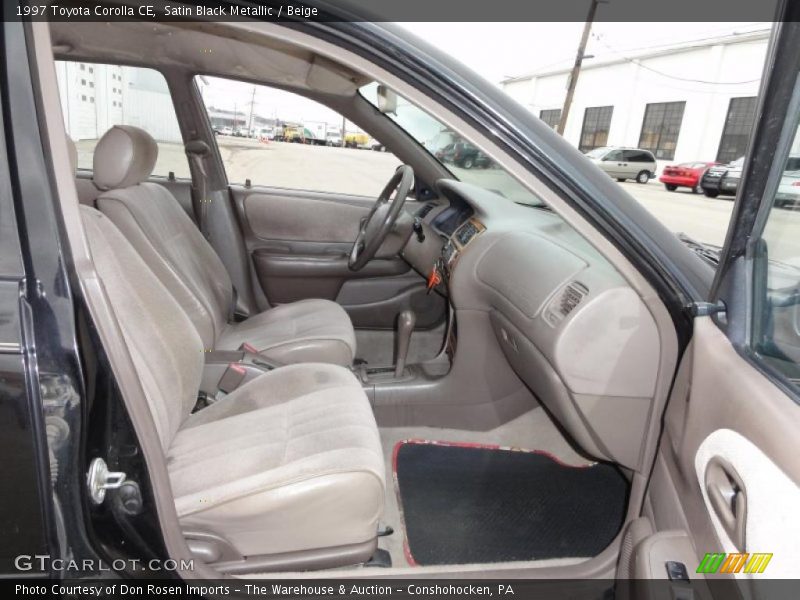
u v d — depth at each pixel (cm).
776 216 89
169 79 242
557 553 164
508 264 181
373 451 122
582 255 161
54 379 79
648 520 117
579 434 158
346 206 281
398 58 103
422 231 245
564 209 112
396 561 158
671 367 119
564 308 147
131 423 90
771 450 74
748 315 92
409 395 216
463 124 108
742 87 1347
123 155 154
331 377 162
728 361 92
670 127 1537
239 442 130
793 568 65
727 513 83
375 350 275
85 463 84
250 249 276
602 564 127
